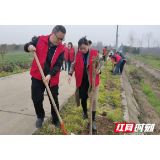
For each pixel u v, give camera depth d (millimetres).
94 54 2773
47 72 2658
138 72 15094
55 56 2615
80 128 3029
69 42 8453
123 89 6277
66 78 7289
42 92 2797
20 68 9633
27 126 2941
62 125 2684
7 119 3191
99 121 3387
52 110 2988
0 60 17453
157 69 13461
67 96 4652
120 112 4039
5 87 5324
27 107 3777
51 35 2492
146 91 8797
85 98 3150
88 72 2820
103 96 5168
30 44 2521
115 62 9078
